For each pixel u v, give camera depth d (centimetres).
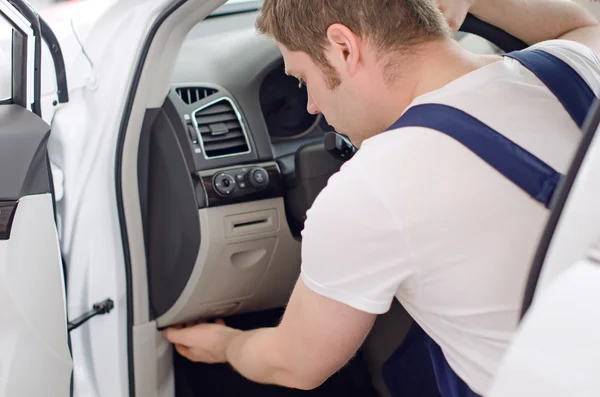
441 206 88
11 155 128
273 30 104
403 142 90
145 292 175
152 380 179
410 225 89
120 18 159
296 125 190
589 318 50
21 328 133
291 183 171
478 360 97
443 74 97
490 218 88
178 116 163
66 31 171
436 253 90
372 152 92
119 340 172
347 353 104
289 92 185
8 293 128
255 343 129
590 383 49
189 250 167
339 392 196
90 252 170
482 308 92
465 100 92
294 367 113
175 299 174
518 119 92
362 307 96
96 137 164
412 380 148
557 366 51
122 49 157
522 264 89
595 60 103
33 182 131
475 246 89
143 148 167
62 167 170
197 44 178
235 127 168
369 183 90
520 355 53
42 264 137
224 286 173
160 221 171
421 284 94
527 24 136
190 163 162
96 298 171
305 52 102
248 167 165
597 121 62
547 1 136
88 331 171
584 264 54
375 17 94
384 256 92
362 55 98
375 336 183
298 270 180
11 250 127
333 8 95
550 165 89
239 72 173
